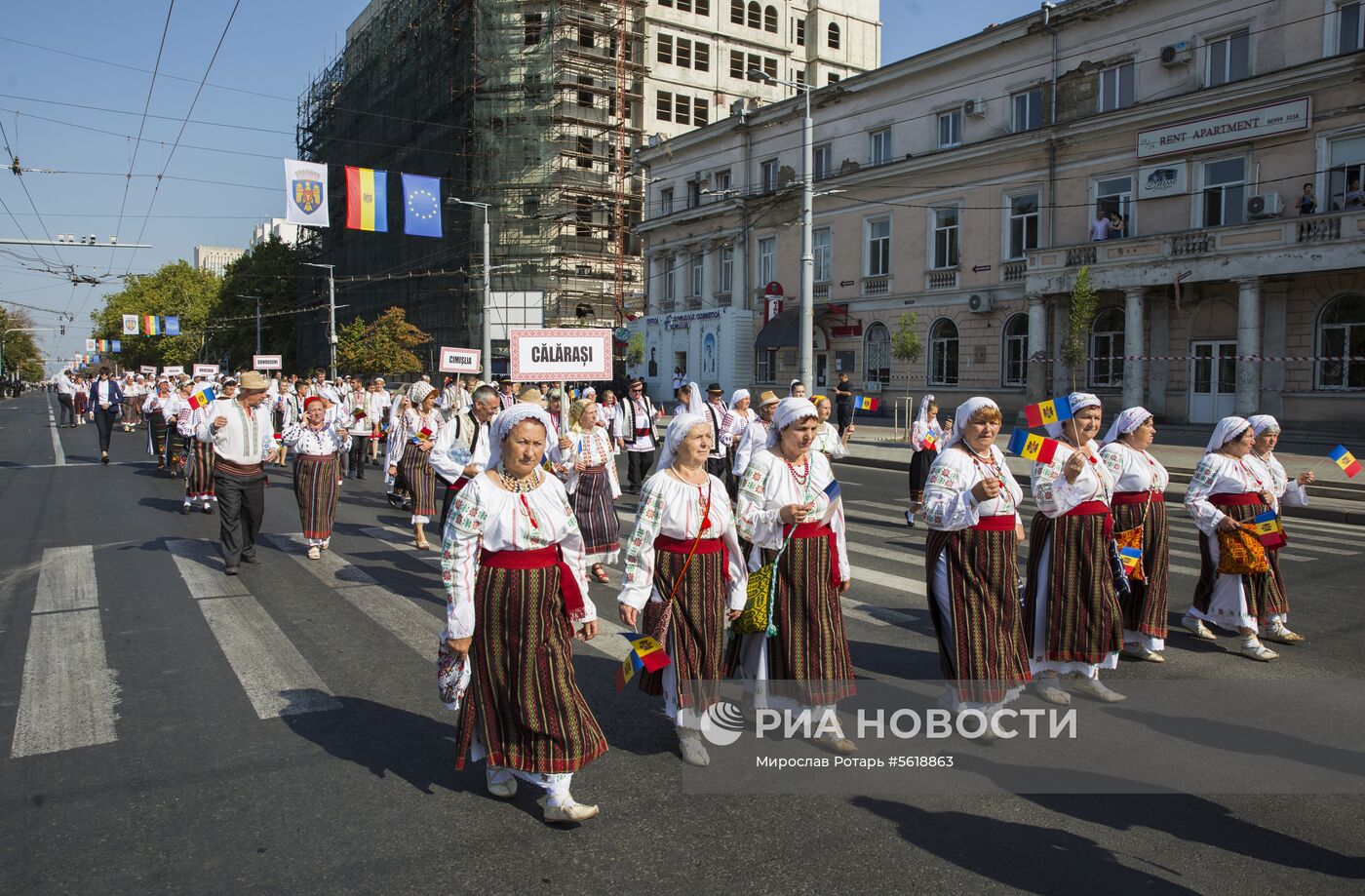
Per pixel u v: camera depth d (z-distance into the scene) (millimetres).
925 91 31828
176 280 85000
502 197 49188
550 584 3742
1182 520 12547
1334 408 22359
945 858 3479
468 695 3891
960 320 30922
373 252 59125
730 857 3500
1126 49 26203
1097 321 27000
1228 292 24172
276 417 20391
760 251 39500
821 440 9102
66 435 27859
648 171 45406
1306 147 22547
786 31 59031
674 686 4414
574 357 8867
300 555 9602
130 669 5828
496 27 49250
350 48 64188
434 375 51531
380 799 4020
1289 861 3451
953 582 4637
